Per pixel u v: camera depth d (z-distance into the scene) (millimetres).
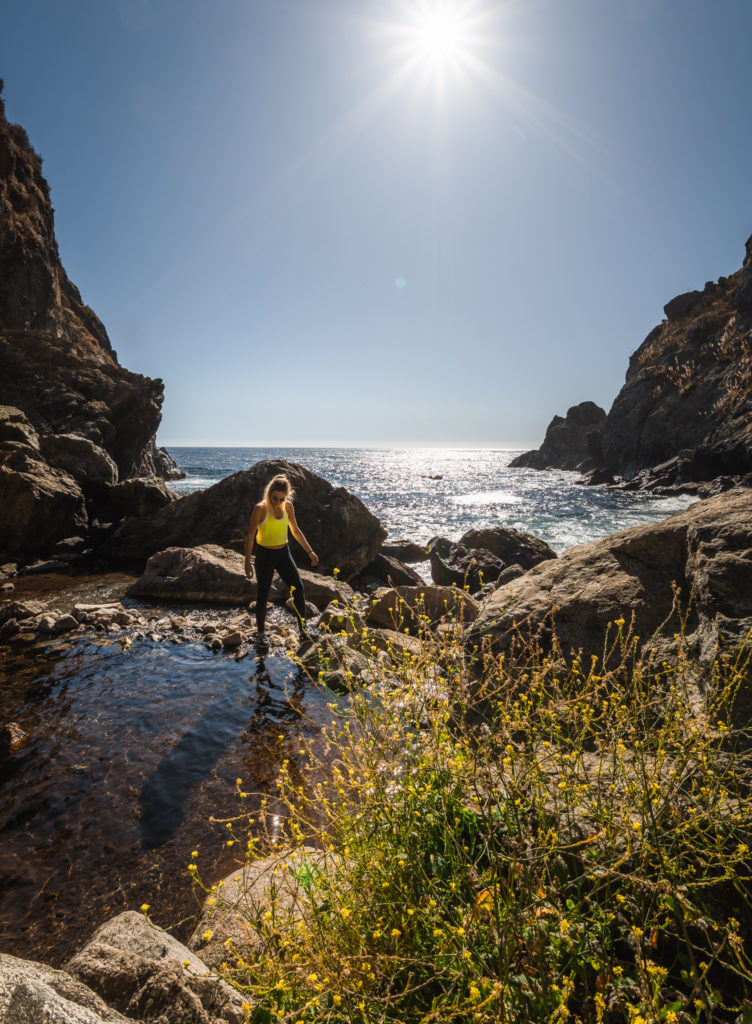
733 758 1968
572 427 107500
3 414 16953
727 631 2732
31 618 7738
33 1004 1287
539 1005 1502
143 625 7742
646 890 1690
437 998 1555
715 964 1746
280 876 2518
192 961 2029
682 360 59094
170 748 4344
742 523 3398
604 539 4457
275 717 4875
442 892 1895
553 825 2016
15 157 41938
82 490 16094
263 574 7191
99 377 25141
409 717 2473
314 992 1643
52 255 43875
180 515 13438
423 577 15508
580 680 3096
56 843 3268
